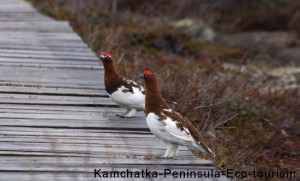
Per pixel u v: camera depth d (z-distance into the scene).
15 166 8.58
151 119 8.74
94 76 13.46
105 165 8.77
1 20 19.08
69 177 8.27
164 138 8.79
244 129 13.20
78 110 11.29
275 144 12.87
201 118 12.52
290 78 20.61
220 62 21.06
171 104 12.77
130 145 9.70
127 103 10.70
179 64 17.70
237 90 15.17
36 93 11.97
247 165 11.00
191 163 9.01
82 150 9.30
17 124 10.26
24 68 13.66
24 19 19.52
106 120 10.81
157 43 21.92
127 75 14.02
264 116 14.38
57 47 15.93
